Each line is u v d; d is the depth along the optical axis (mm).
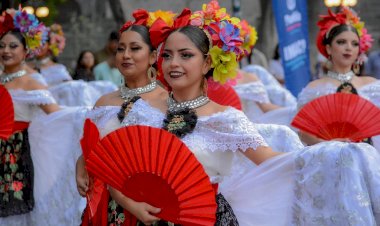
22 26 10227
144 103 6262
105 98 7203
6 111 8328
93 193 6164
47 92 10164
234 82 6828
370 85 9883
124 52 7277
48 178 10117
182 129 5875
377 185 5969
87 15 27000
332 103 7094
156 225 5793
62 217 10070
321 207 6145
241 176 6477
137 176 5441
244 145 5910
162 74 6273
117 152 5430
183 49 5898
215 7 6109
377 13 29016
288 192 6285
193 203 5410
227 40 5996
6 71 10312
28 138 10180
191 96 6035
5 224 10078
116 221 5945
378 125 7039
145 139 5410
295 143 7758
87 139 5910
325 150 6098
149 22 7332
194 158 5395
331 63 9984
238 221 6426
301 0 13305
